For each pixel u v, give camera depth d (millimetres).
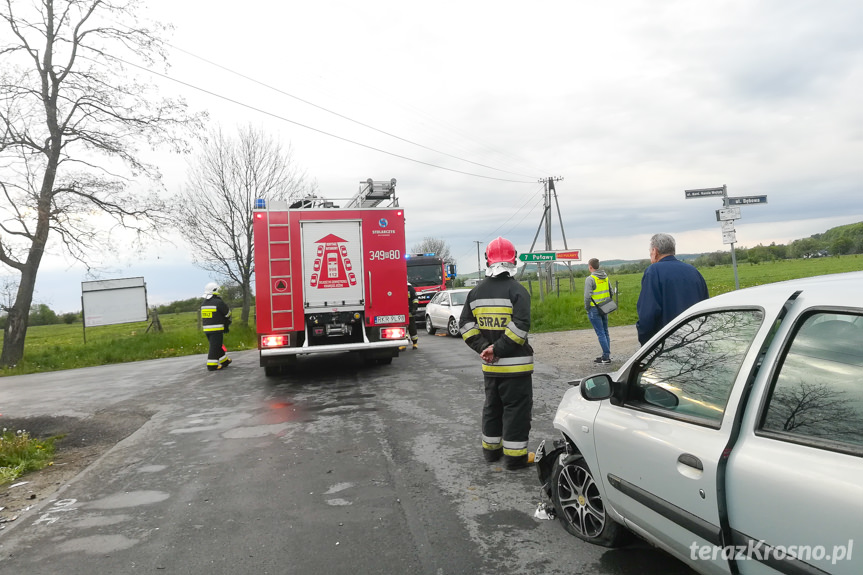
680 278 4863
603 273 10703
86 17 20219
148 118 21203
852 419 1856
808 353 2078
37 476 5781
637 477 2850
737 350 2443
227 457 5930
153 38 20062
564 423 3576
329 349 10328
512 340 4867
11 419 8609
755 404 2197
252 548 3736
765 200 11609
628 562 3312
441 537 3777
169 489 5027
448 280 27438
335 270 10531
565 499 3758
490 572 3289
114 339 23094
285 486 4930
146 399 9820
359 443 6188
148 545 3863
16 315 20484
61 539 4035
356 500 4520
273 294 10250
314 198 11148
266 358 10383
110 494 4984
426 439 6223
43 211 19922
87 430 7664
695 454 2381
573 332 17125
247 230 25219
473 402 8008
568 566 3303
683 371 2734
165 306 52875
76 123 20938
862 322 1941
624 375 3154
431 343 16609
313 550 3666
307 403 8555
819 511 1804
